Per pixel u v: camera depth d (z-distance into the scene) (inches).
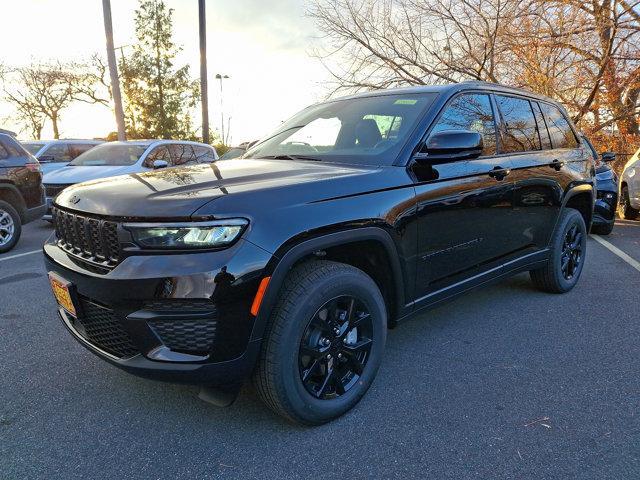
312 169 110.0
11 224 270.5
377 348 107.8
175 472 85.7
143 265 82.8
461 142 113.8
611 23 426.0
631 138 475.5
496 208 138.4
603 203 305.0
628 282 201.9
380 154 117.8
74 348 135.6
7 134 278.7
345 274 97.4
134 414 103.4
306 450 91.7
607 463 87.7
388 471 86.0
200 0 636.1
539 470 86.0
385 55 491.8
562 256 180.1
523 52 462.6
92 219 91.7
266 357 89.5
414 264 114.5
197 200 84.7
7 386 114.7
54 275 101.7
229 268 81.5
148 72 1423.5
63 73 1552.7
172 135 1456.7
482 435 96.3
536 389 114.1
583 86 473.7
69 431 97.3
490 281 144.9
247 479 84.0
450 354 132.7
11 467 86.5
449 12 462.9
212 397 91.8
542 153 164.2
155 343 84.4
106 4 665.6
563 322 155.9
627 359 129.5
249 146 156.6
